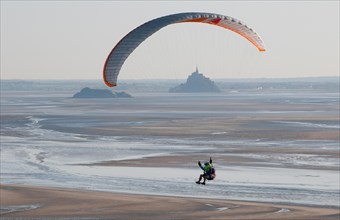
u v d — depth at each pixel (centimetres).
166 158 15625
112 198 9662
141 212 8788
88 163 14675
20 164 14475
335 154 16362
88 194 9925
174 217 8519
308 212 8975
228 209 9062
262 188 11144
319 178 12325
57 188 11169
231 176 12500
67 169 13638
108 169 13612
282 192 10775
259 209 9119
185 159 15438
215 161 15025
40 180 12162
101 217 8519
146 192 10781
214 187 11212
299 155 16200
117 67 7744
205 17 7875
